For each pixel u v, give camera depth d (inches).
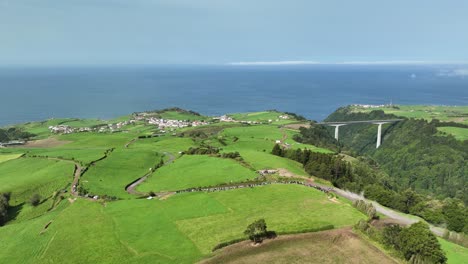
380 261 2497.5
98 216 3486.7
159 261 2576.3
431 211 3806.6
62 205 4050.2
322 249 2635.3
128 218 3398.1
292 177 4835.1
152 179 5093.5
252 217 3302.2
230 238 2851.9
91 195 4293.8
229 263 2490.2
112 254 2716.5
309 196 3882.9
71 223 3351.4
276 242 2741.1
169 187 4611.2
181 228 3127.5
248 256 2568.9
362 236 2819.9
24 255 2824.8
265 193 4003.4
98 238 2994.6
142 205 3757.4
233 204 3676.2
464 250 2878.9
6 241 3122.5
